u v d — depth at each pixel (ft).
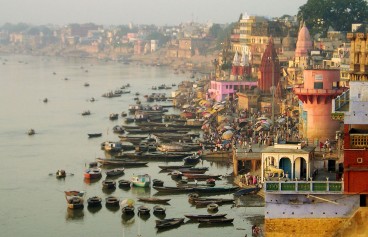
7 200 407.44
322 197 216.95
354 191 212.64
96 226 355.97
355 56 303.89
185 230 344.28
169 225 349.20
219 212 370.94
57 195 418.92
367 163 211.61
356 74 302.86
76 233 345.51
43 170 487.61
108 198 395.75
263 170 313.94
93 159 525.75
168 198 405.39
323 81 421.59
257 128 546.67
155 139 601.62
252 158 428.97
